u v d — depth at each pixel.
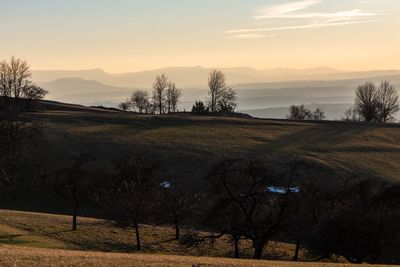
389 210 38.31
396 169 90.56
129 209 50.47
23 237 46.25
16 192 72.62
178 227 55.03
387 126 133.62
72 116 120.44
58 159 85.44
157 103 188.50
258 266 20.62
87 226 56.00
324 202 44.84
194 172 84.44
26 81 124.69
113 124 114.56
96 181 63.12
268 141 105.12
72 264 18.56
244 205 43.31
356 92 182.12
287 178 59.81
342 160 92.12
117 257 21.86
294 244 54.47
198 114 159.62
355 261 36.91
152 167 64.81
